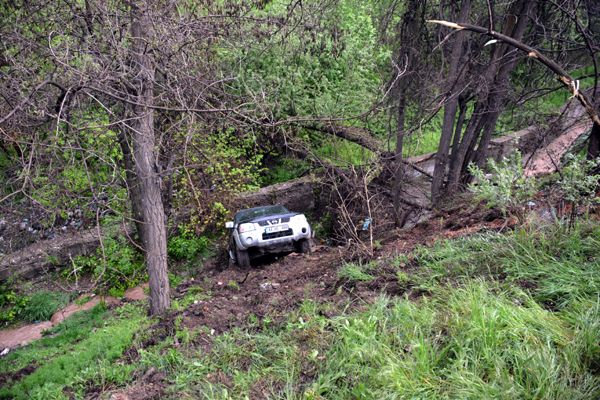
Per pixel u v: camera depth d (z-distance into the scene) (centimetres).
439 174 1196
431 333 480
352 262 812
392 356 449
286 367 493
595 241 566
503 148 1564
